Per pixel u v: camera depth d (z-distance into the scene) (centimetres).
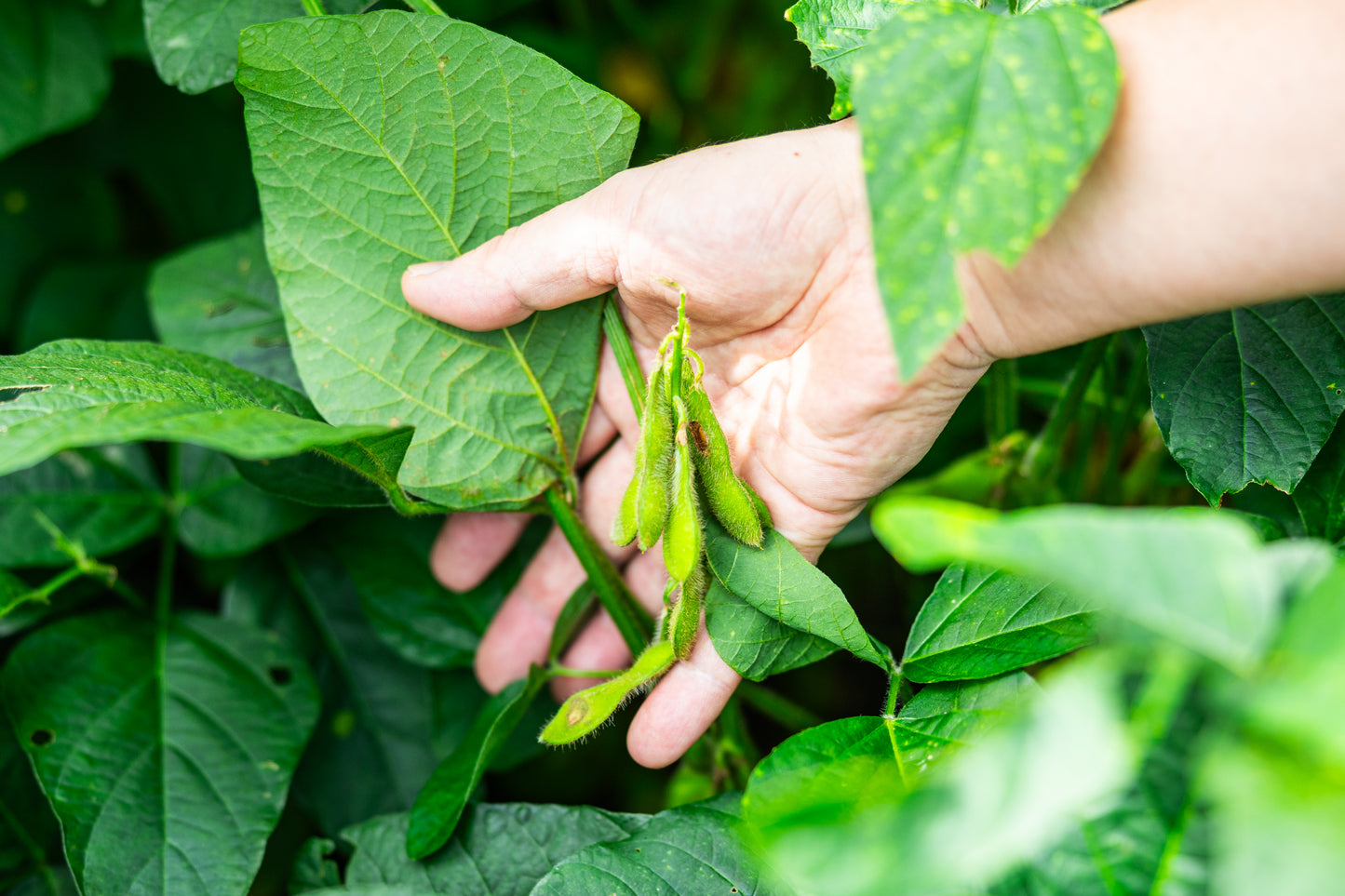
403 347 48
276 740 50
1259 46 40
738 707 51
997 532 32
